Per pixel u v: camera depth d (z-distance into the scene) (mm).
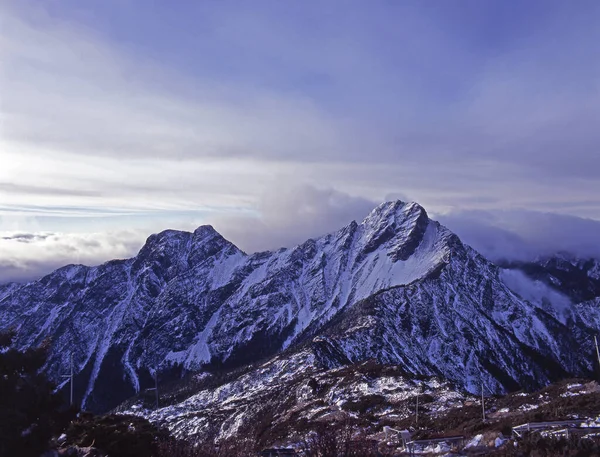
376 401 109312
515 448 35531
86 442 38781
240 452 39500
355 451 28547
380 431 71062
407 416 87188
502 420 58688
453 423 70812
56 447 35156
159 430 48625
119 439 39562
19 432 30906
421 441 53656
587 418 50719
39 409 33344
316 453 29016
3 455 29656
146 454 39938
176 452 39156
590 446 33188
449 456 40906
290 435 71812
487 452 38562
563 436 36312
